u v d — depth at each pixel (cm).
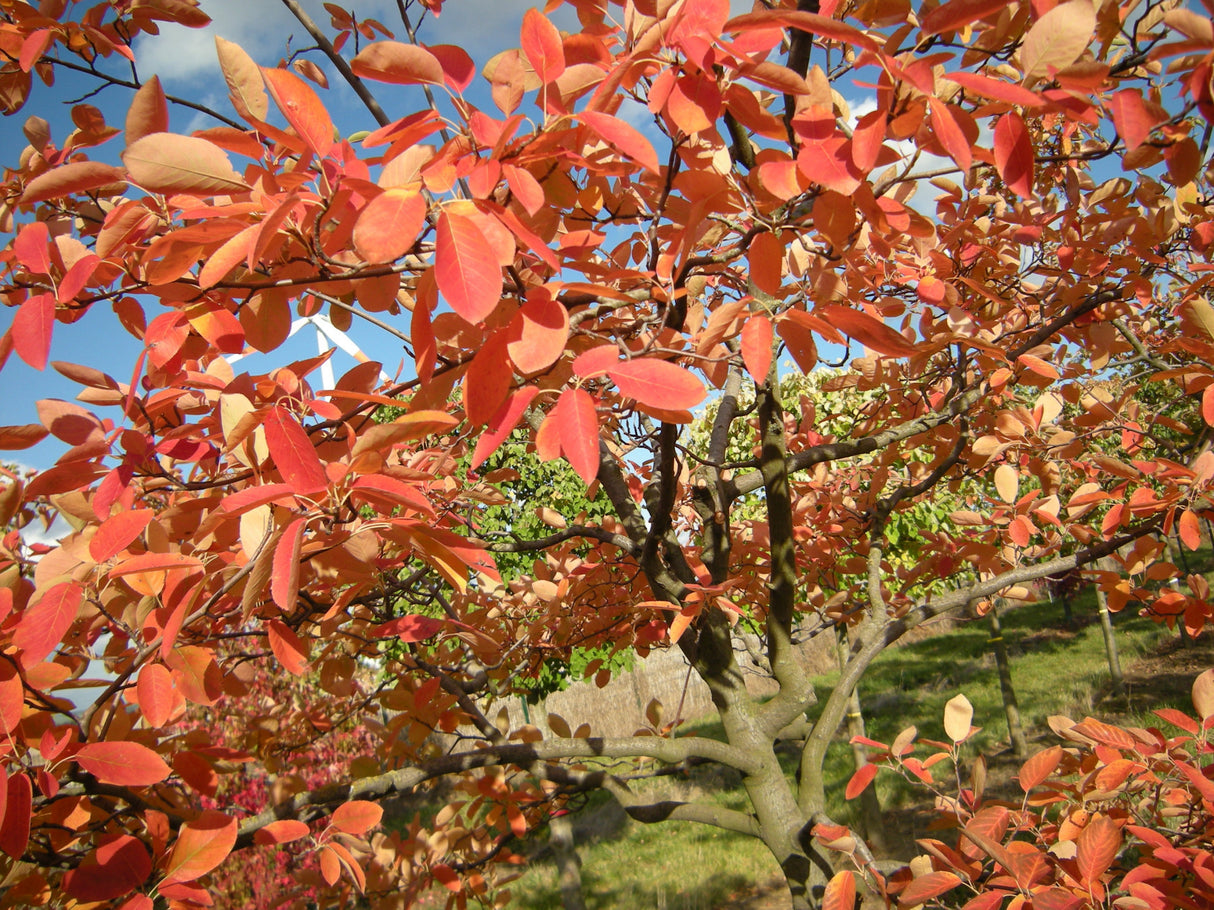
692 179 66
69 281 63
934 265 117
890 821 361
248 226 59
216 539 70
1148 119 54
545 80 60
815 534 190
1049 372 114
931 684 634
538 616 168
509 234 55
